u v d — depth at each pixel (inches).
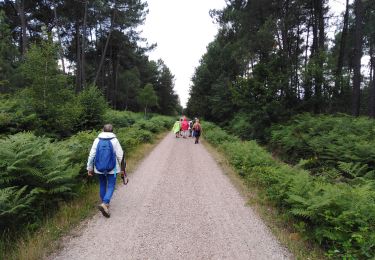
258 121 765.9
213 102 1501.0
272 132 673.6
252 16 885.8
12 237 194.7
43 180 241.0
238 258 181.0
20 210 209.0
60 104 499.5
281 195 261.0
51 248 185.2
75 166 274.8
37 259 171.5
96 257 176.4
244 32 919.7
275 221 241.3
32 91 484.1
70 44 1606.8
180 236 209.2
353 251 179.5
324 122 607.8
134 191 319.6
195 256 181.6
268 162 424.5
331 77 724.7
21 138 270.5
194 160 544.4
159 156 576.7
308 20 973.2
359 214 197.8
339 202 213.9
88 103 621.9
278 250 192.2
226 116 1448.1
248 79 784.3
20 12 1067.3
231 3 1027.3
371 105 1210.0
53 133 486.9
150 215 248.5
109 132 258.7
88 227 219.6
